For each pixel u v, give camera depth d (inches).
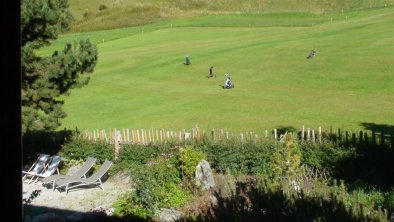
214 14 3078.2
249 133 839.1
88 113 1251.8
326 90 1328.7
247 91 1380.4
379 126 938.1
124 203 560.4
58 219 531.2
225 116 1104.2
